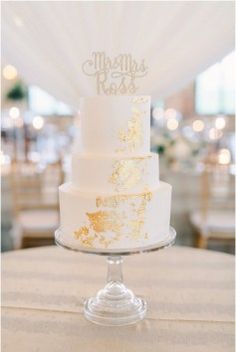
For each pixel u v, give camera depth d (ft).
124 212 3.39
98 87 4.84
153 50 5.41
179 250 5.64
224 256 5.40
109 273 4.00
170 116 17.01
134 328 3.54
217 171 9.75
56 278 4.65
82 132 3.73
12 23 5.33
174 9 5.21
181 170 10.02
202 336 3.43
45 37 5.41
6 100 22.30
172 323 3.63
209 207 9.68
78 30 5.33
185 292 4.26
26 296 4.19
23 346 3.29
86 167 3.53
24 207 9.75
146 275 4.72
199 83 21.63
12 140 16.90
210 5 5.17
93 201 3.37
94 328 3.55
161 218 3.61
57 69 5.60
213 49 5.45
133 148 3.62
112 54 5.38
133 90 4.89
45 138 17.93
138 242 3.48
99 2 5.18
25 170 10.28
